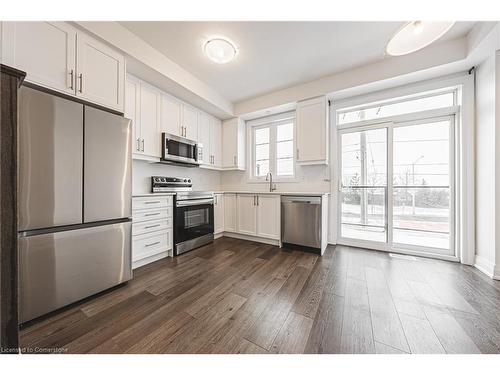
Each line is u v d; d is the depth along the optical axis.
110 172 1.71
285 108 3.33
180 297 1.63
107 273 1.69
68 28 1.55
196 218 2.95
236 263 2.37
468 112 2.25
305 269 2.19
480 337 1.16
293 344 1.12
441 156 2.56
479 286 1.77
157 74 2.29
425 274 2.04
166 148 2.62
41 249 1.32
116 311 1.43
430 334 1.19
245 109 3.55
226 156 3.85
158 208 2.41
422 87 2.46
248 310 1.45
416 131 2.70
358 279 1.94
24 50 1.34
